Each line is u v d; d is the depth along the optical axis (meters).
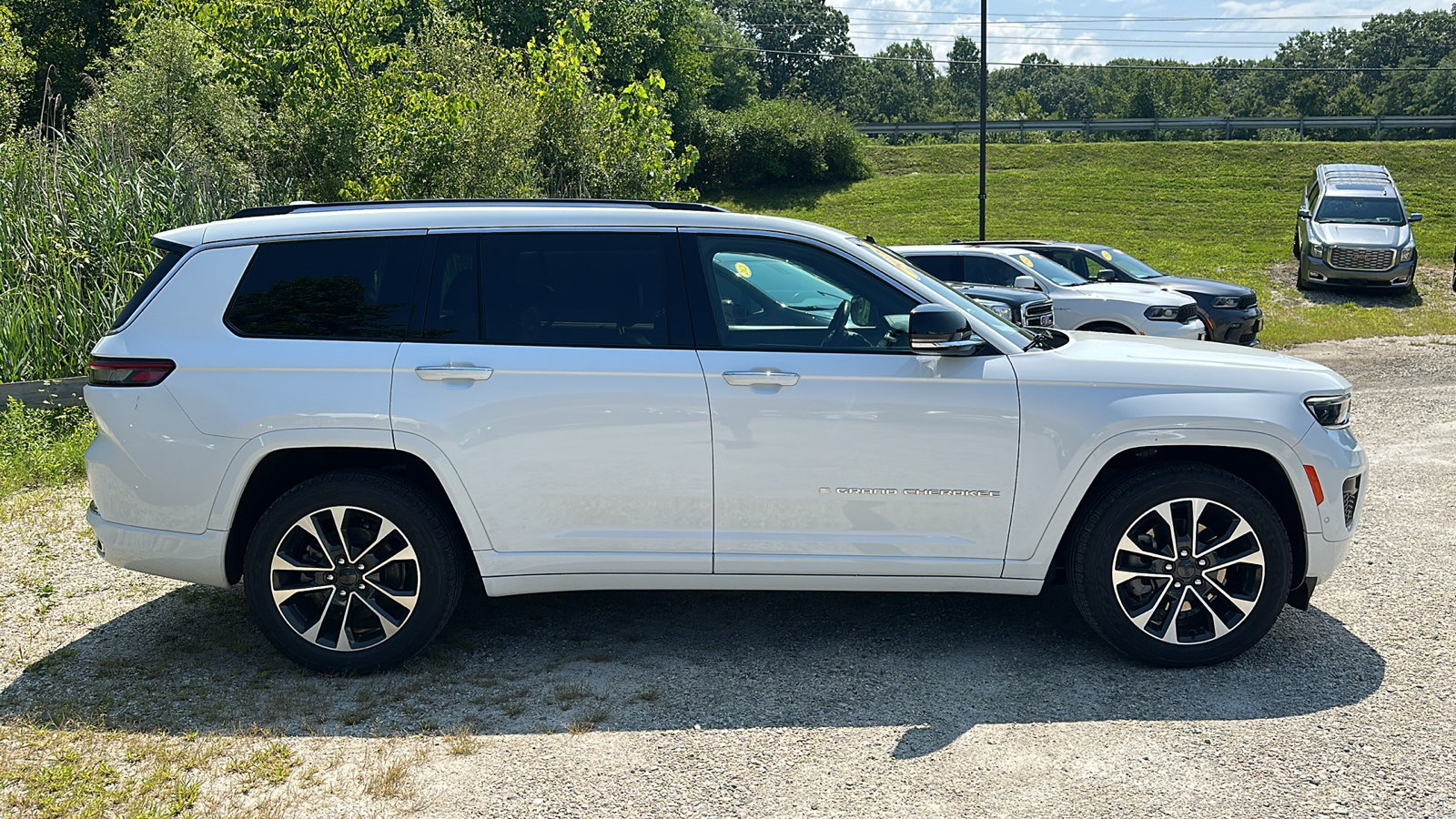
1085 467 4.01
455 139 12.91
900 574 4.11
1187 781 3.24
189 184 9.88
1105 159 38.59
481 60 15.01
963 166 40.38
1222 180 34.69
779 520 4.06
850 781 3.26
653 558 4.09
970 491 4.05
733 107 56.19
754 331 4.06
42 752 3.45
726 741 3.54
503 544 4.06
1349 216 21.89
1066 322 12.08
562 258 4.11
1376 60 135.88
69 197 9.16
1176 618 4.06
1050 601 4.96
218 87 17.11
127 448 4.03
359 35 12.81
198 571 4.08
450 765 3.37
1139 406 4.00
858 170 39.78
